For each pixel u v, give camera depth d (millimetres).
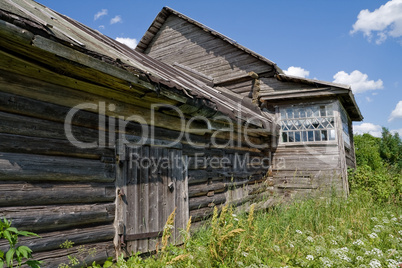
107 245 4082
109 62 3619
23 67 3371
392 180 9062
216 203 6590
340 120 9172
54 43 3076
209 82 11062
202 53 11688
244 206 6973
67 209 3658
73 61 3314
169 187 5207
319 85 9180
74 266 3584
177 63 12180
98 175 4094
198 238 5078
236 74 10820
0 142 3156
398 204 7969
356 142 21953
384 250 4680
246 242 4508
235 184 7453
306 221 5855
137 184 4648
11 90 3328
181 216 5391
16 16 2818
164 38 12680
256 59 10484
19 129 3344
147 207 4742
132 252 4395
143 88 4250
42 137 3574
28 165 3340
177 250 4383
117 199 4301
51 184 3566
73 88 3938
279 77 9750
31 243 3242
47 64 3438
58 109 3758
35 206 3371
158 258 4441
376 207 7316
